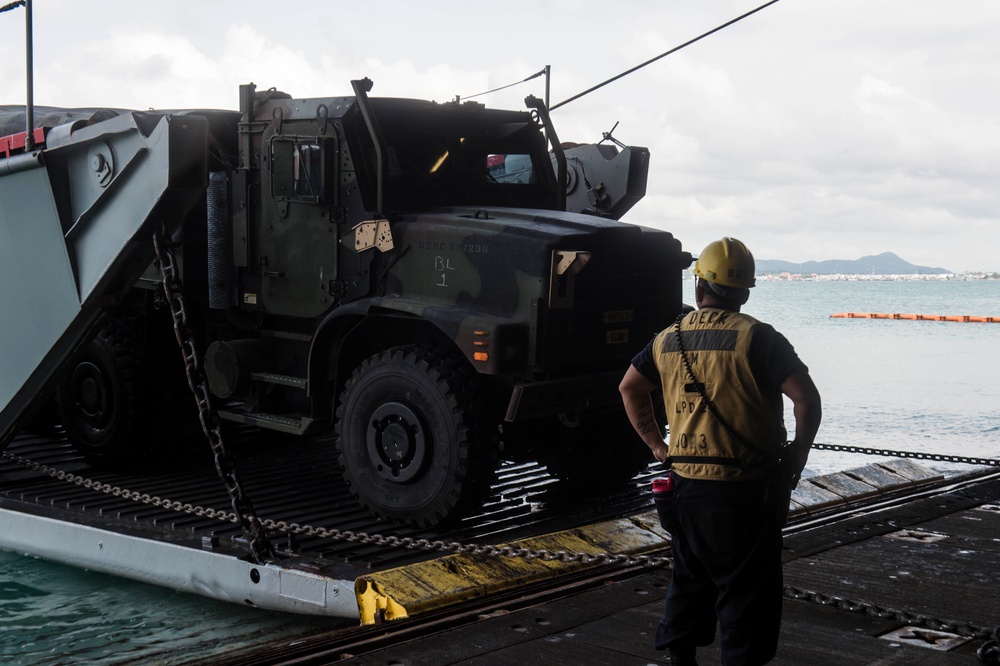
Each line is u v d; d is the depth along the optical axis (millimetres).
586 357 5621
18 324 6453
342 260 6102
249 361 6523
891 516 5996
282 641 4555
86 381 7137
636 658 3732
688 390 3123
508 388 5809
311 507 6137
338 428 6004
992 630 3990
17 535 6094
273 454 7629
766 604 3070
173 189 5484
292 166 6199
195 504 6219
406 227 5840
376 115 6117
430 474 5605
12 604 5246
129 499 6352
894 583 4711
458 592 4527
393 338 6293
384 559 5043
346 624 4707
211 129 6969
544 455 6211
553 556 4875
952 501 6359
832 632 4020
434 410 5562
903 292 102875
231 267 6668
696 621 3238
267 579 4902
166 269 5453
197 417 7652
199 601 5266
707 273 3195
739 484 3068
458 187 6395
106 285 6012
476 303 5582
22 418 6633
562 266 5305
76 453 7633
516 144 6766
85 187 5934
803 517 6059
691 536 3119
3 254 6438
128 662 4383
